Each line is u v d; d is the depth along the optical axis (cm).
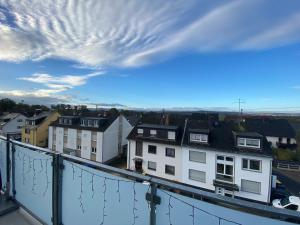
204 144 1688
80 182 208
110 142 2553
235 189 1514
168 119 2130
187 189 140
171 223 148
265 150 1505
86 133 2538
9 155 311
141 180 165
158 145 1908
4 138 322
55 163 227
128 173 170
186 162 1739
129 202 171
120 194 177
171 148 1852
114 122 2620
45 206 245
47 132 3219
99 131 2434
